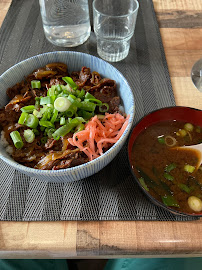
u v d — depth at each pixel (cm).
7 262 26
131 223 19
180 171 20
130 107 21
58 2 29
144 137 22
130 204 20
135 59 30
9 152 21
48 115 22
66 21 30
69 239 18
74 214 19
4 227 19
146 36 33
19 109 22
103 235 18
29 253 18
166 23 35
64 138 21
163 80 28
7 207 20
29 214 19
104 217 19
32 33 33
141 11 36
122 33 30
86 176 19
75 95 23
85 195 20
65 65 25
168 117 23
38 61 24
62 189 21
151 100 26
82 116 23
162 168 21
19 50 31
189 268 25
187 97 27
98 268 35
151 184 20
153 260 26
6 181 21
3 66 30
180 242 18
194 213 18
